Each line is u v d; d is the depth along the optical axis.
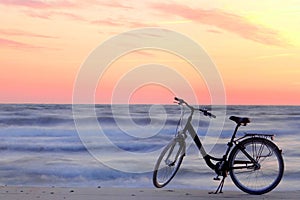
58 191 6.97
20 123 16.56
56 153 13.38
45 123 16.08
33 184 9.63
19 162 12.00
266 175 9.98
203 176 9.99
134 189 7.15
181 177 9.91
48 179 10.09
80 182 9.88
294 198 6.43
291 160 12.32
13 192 6.87
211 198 6.37
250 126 16.98
